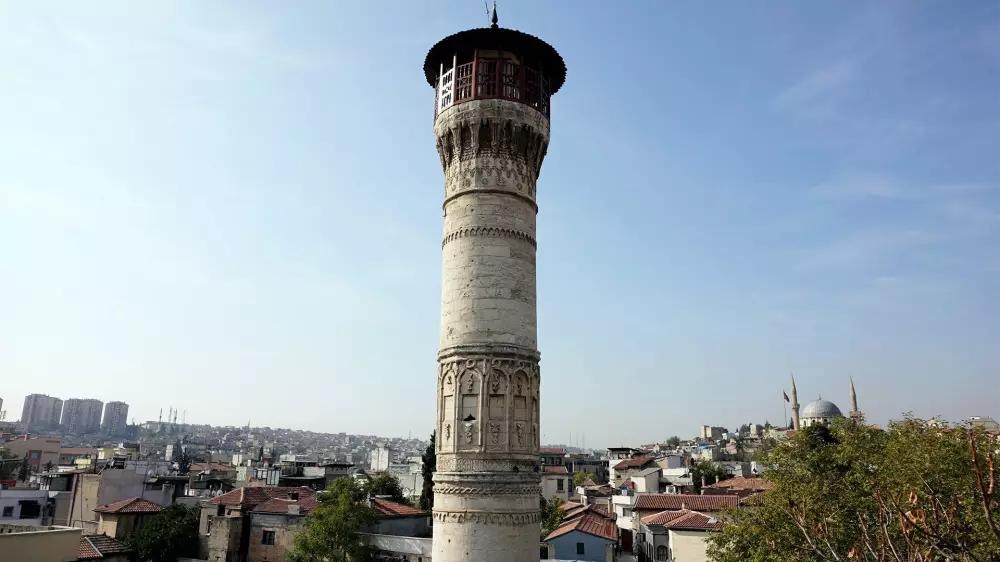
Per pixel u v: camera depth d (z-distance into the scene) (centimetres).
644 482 12975
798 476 5212
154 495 10888
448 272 3909
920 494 3134
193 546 9012
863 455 4744
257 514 8731
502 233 3859
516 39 4075
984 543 2764
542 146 4162
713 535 5519
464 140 4028
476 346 3675
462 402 3644
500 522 3431
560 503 12975
